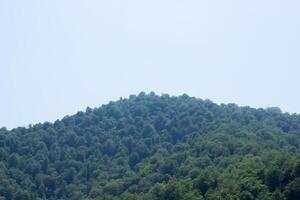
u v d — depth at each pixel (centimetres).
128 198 13462
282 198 10944
